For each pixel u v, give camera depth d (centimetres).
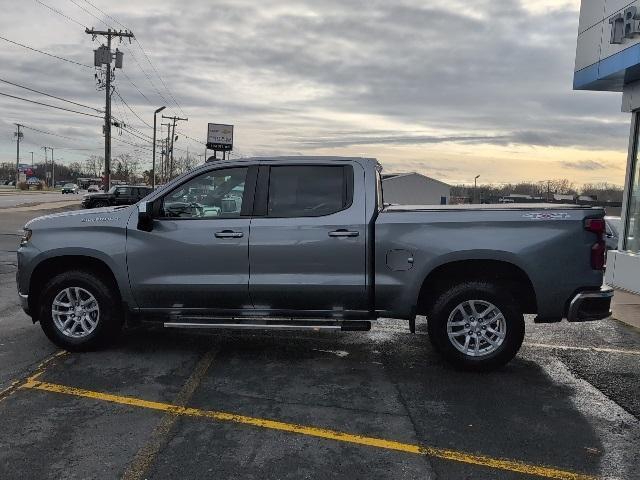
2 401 436
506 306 505
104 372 506
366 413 426
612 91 1106
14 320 685
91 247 539
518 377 512
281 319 529
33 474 328
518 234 496
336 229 512
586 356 585
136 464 342
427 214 509
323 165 533
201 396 454
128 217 543
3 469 333
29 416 409
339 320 527
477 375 516
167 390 466
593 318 497
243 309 536
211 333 651
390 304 517
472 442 380
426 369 532
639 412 437
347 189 525
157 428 393
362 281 513
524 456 362
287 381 493
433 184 6519
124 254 536
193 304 538
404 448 370
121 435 381
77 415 412
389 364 546
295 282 517
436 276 529
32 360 535
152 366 526
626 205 1035
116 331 561
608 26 956
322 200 526
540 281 496
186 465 342
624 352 604
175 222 533
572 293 497
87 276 547
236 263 523
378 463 349
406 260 508
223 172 540
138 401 441
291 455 357
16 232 1878
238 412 424
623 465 351
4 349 569
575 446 376
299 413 423
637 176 1014
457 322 517
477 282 514
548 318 505
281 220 521
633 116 1022
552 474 339
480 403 449
